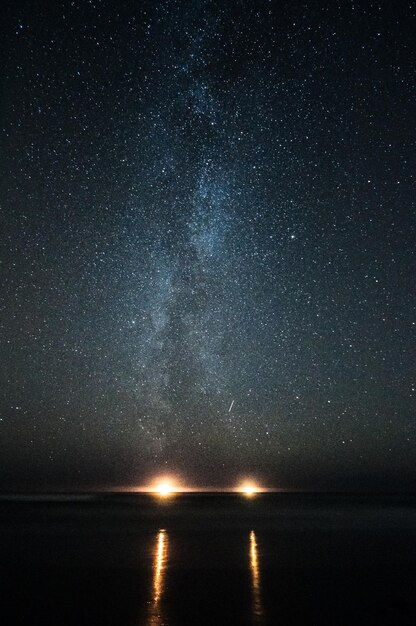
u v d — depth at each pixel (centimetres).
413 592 1293
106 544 2127
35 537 2355
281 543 2164
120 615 1092
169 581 1412
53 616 1081
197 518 3384
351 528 2733
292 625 1027
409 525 2892
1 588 1324
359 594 1269
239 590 1309
